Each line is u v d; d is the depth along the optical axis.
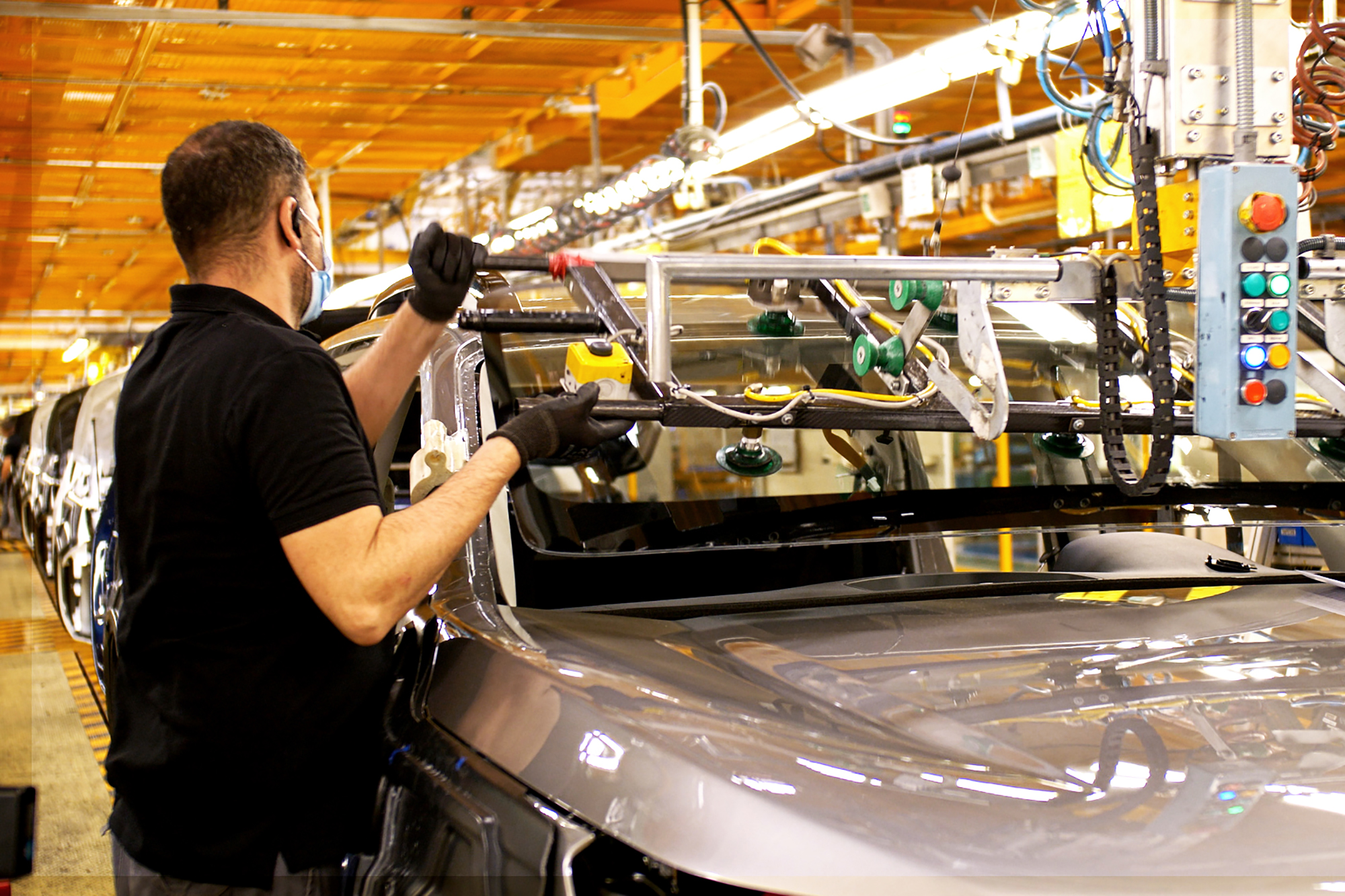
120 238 17.25
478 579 1.66
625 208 10.03
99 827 3.58
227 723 1.42
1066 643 1.55
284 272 1.60
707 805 1.08
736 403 1.73
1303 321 2.14
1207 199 1.64
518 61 9.56
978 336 1.66
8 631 6.53
